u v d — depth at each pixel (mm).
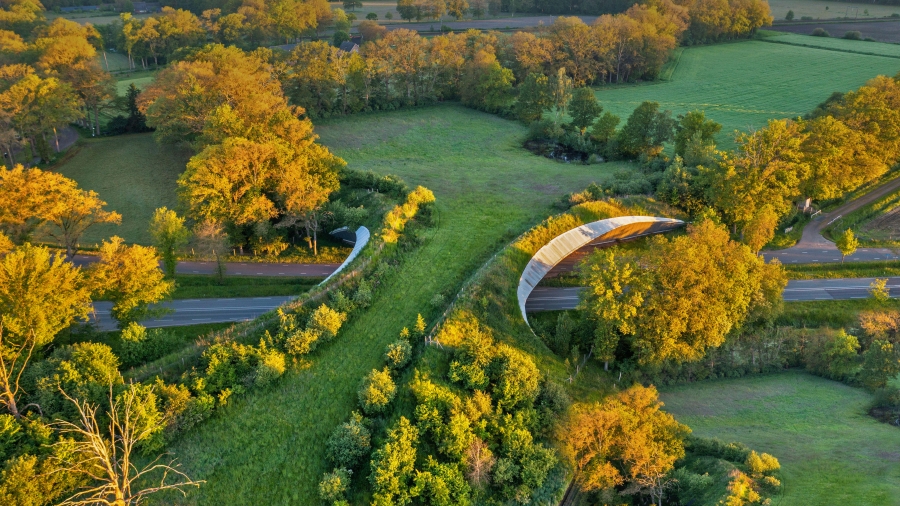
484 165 123438
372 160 125438
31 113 123062
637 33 185250
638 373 74750
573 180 112250
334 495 52000
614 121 130750
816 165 99750
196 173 89312
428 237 88625
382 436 57875
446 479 53875
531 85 147250
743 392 73062
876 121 106250
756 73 196750
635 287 71562
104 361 59031
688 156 107375
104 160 126625
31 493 47062
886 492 51094
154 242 85938
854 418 66375
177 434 56688
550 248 86438
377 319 72250
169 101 120625
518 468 56906
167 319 78000
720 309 71188
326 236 102000
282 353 65500
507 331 71750
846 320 84188
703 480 54781
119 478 51719
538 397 64062
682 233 100062
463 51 172250
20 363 58656
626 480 57781
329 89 148750
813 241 101188
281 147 95312
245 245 97688
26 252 64812
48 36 181750
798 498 51031
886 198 111625
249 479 54469
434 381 63312
